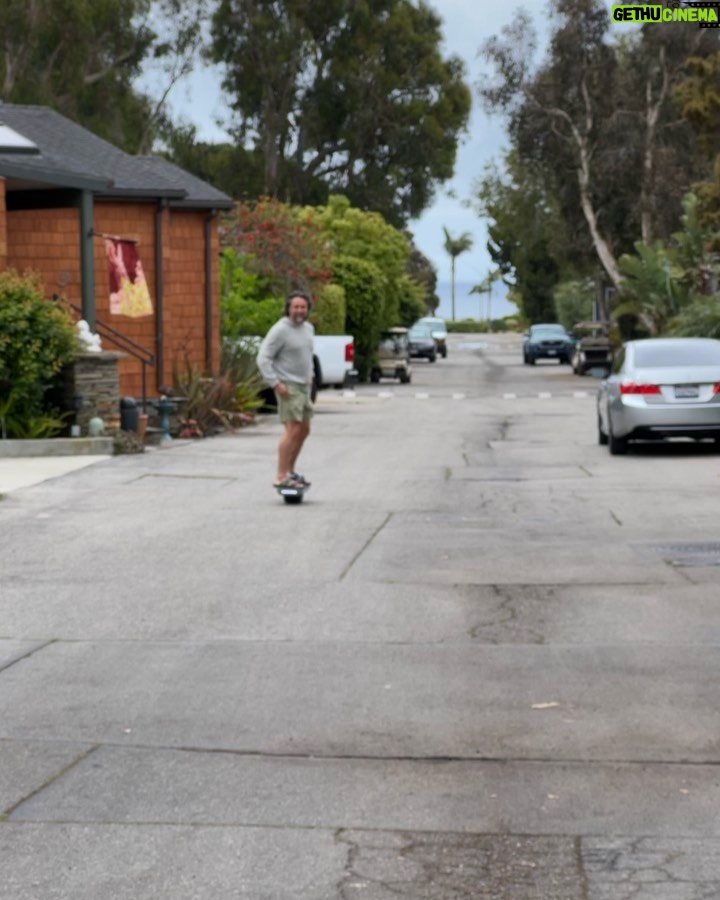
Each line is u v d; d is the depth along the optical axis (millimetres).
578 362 68500
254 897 5527
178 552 13625
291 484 17250
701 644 9680
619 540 14242
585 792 6754
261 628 10305
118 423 24906
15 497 17828
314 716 8062
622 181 67875
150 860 5910
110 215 31875
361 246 68125
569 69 68500
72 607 11070
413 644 9789
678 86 54125
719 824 6301
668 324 58000
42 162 27141
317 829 6273
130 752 7422
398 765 7188
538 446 26391
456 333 165875
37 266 30031
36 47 73312
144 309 29094
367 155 88875
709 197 52469
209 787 6855
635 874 5738
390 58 88125
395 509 16844
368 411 39062
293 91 87750
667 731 7707
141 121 79500
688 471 21047
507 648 9648
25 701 8398
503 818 6402
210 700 8406
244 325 42094
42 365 23234
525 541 14258
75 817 6434
